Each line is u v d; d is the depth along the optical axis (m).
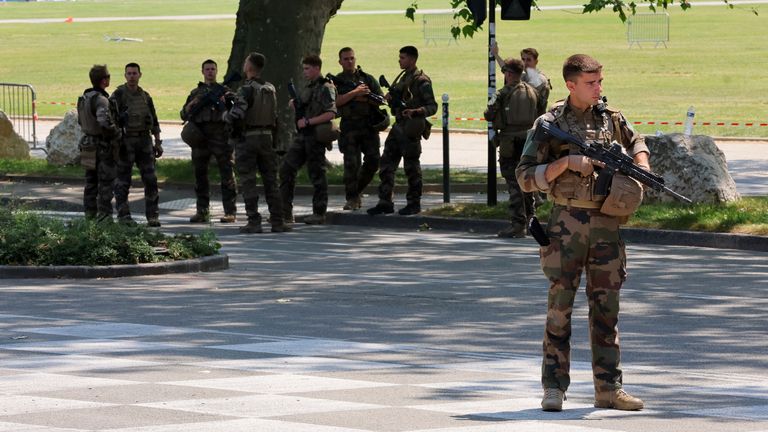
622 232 31.14
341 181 42.09
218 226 34.44
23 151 51.69
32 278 24.75
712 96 80.75
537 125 13.88
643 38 117.12
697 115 70.88
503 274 25.77
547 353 14.07
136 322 19.91
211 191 41.03
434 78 93.25
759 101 77.75
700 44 112.81
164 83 93.44
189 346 17.83
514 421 13.48
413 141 34.06
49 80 96.62
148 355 17.14
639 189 13.60
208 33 136.00
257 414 13.70
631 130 14.13
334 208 36.97
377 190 41.00
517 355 17.44
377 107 35.06
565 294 13.91
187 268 25.88
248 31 45.97
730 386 15.50
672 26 127.19
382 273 25.92
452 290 23.56
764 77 90.88
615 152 13.62
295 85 45.31
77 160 48.03
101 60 110.44
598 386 14.13
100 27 146.38
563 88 85.62
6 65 108.00
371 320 20.23
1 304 21.66
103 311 20.97
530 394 14.86
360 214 34.78
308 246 30.38
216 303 21.89
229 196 35.25
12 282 24.28
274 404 14.19
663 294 23.12
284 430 13.02
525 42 116.12
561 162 13.65
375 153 35.28
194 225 34.50
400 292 23.30
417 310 21.27
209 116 34.53
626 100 78.81
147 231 26.66
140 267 25.27
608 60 102.25
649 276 25.41
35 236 25.67
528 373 16.16
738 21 131.00
